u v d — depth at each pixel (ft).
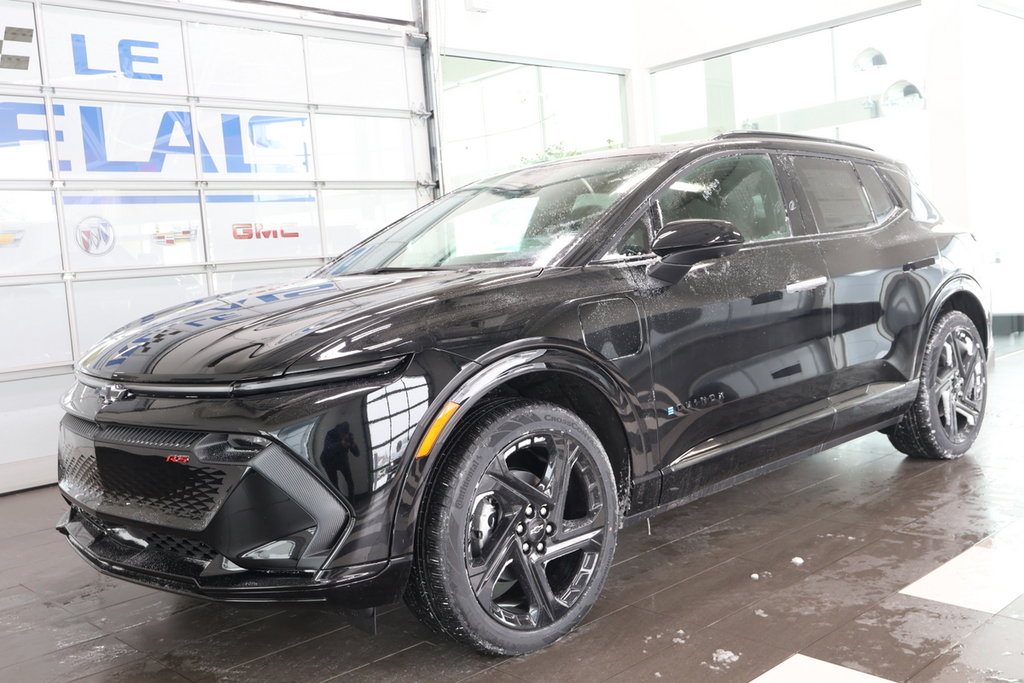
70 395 7.44
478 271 7.63
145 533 6.47
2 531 12.47
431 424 6.18
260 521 5.92
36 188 16.17
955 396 11.48
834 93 21.50
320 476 5.90
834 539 8.96
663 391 7.66
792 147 10.02
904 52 19.95
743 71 23.88
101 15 16.84
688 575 8.29
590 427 7.56
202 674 6.99
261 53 19.16
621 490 7.64
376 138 21.30
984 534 8.73
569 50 25.12
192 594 6.23
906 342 10.49
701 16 24.40
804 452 9.34
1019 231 20.13
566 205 8.40
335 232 20.66
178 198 18.08
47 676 7.18
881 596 7.42
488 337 6.57
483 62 23.63
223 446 6.01
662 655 6.64
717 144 9.17
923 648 6.41
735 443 8.34
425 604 6.43
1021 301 20.34
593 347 7.11
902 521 9.34
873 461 11.99
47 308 16.39
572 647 6.91
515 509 6.73
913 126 19.88
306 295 7.52
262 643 7.52
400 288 7.17
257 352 6.18
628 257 7.80
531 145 24.91
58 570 10.21
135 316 17.58
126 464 6.50
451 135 22.97
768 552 8.73
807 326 9.06
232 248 18.94
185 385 6.28
